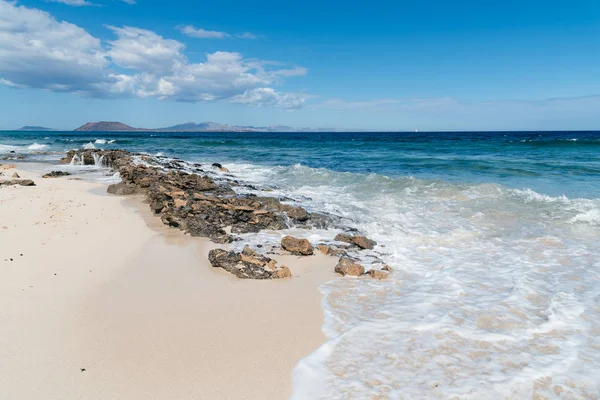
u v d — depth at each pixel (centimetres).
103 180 1944
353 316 551
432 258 827
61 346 449
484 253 849
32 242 827
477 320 535
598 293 620
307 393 382
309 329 510
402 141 6175
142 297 595
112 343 460
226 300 597
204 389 385
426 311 564
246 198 1362
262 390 386
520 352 455
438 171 2223
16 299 562
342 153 3806
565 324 520
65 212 1120
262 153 4106
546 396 379
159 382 393
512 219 1121
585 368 424
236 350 455
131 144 6044
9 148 4488
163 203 1195
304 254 847
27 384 382
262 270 722
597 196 1372
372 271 720
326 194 1583
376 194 1545
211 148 5062
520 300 596
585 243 896
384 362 436
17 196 1320
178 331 495
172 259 782
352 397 376
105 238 898
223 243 909
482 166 2289
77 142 6353
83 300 572
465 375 412
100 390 378
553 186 1593
